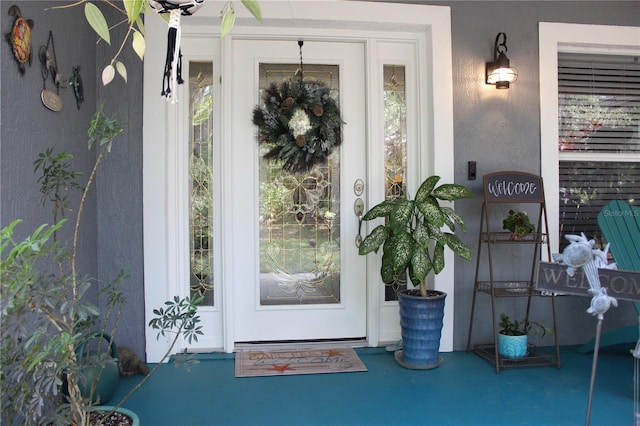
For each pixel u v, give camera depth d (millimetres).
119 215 2746
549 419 2141
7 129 1677
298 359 2854
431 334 2715
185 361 1702
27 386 1276
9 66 1692
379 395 2385
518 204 3072
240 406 2258
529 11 3070
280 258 3105
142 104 2754
